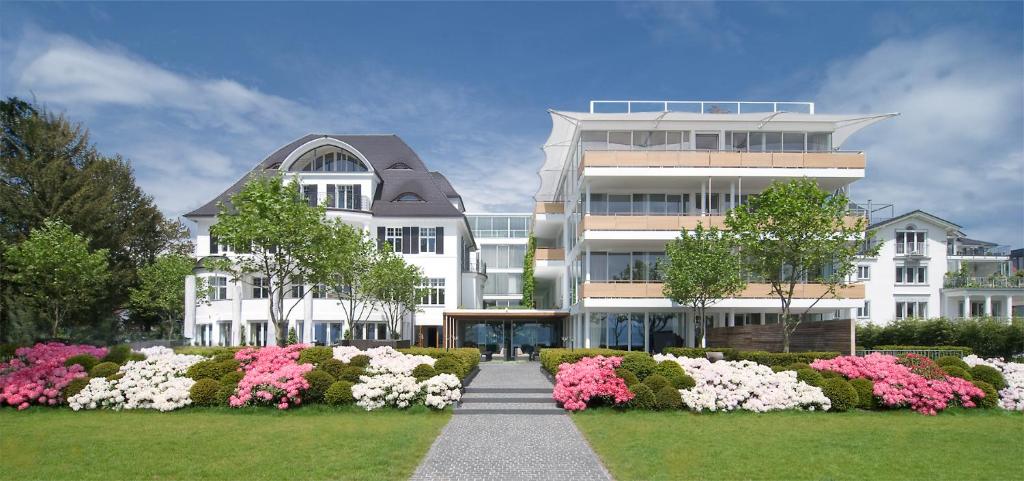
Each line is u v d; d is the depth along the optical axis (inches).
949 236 1892.2
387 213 1571.1
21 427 541.6
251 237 812.0
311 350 749.3
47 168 1510.8
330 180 1546.5
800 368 693.3
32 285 1161.4
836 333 842.8
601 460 430.0
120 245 1628.9
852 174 1163.9
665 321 1249.4
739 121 1187.3
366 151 1772.9
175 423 560.7
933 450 458.0
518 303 2247.8
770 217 888.9
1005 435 517.3
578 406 625.0
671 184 1232.8
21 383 653.9
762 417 601.6
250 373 658.2
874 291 1705.2
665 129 1214.3
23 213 1457.9
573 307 1349.7
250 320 1457.9
